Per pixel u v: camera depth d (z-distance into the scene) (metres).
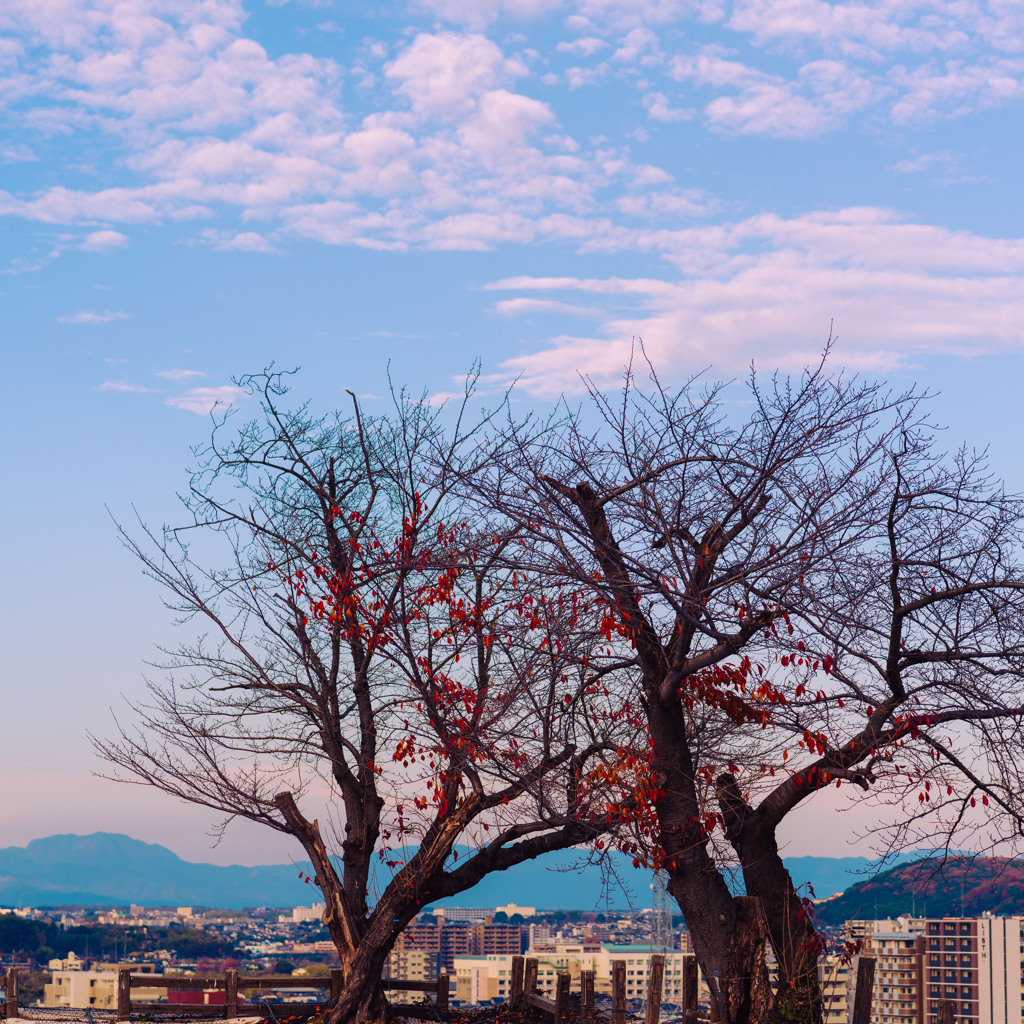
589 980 14.53
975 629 12.38
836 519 12.24
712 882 13.97
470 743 14.17
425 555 14.88
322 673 17.50
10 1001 18.91
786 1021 12.53
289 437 17.91
